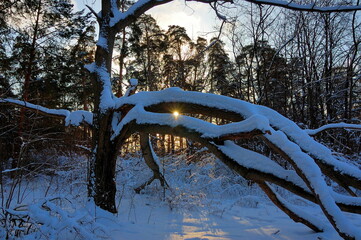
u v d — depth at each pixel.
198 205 5.61
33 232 3.16
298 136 3.78
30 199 5.62
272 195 4.00
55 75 13.42
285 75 12.38
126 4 10.66
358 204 3.12
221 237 3.69
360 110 11.98
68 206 5.01
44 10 12.73
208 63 15.11
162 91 4.50
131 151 9.20
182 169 7.89
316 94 11.41
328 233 3.70
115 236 3.49
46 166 7.88
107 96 4.88
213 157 7.91
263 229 4.18
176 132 3.99
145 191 6.91
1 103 5.46
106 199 4.49
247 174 3.51
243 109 3.90
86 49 17.72
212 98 4.13
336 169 3.38
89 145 9.34
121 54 15.56
